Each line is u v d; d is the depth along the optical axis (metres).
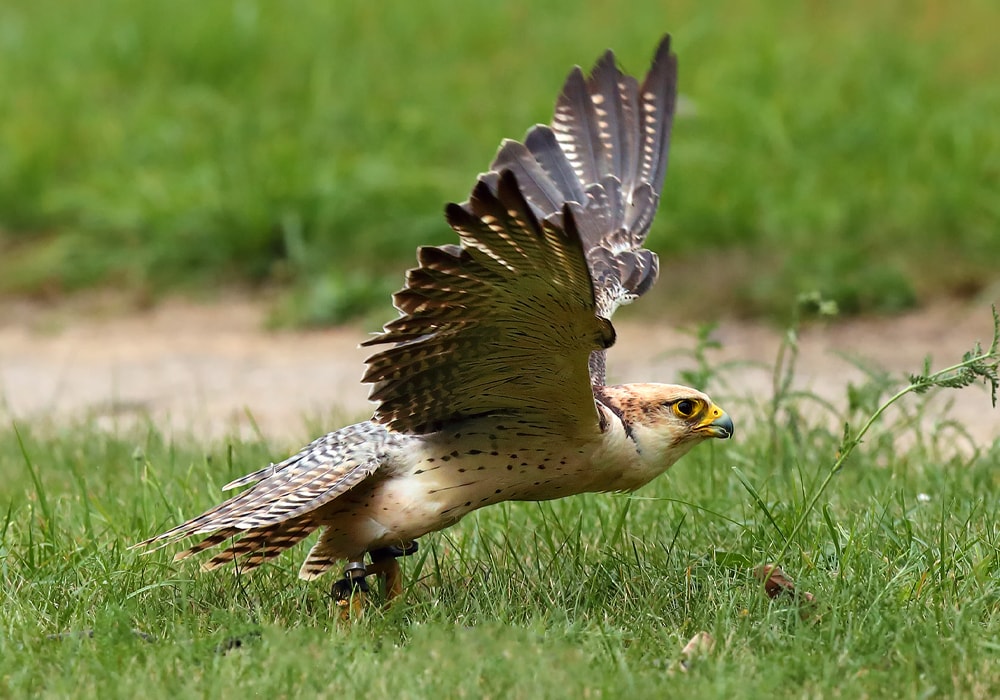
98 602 8.53
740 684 7.07
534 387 8.05
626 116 10.48
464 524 10.16
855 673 7.40
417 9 25.75
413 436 8.43
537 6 25.75
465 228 6.89
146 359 18.09
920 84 22.09
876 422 12.02
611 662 7.44
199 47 24.78
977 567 8.53
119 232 21.14
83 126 23.27
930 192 19.64
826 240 19.19
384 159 21.53
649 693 6.98
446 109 22.89
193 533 8.11
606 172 10.34
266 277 20.61
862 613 8.11
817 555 8.82
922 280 18.61
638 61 23.58
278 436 14.03
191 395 16.41
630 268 9.86
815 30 24.25
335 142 22.28
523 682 7.11
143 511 9.91
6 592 8.58
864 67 22.81
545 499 8.85
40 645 7.76
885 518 9.44
